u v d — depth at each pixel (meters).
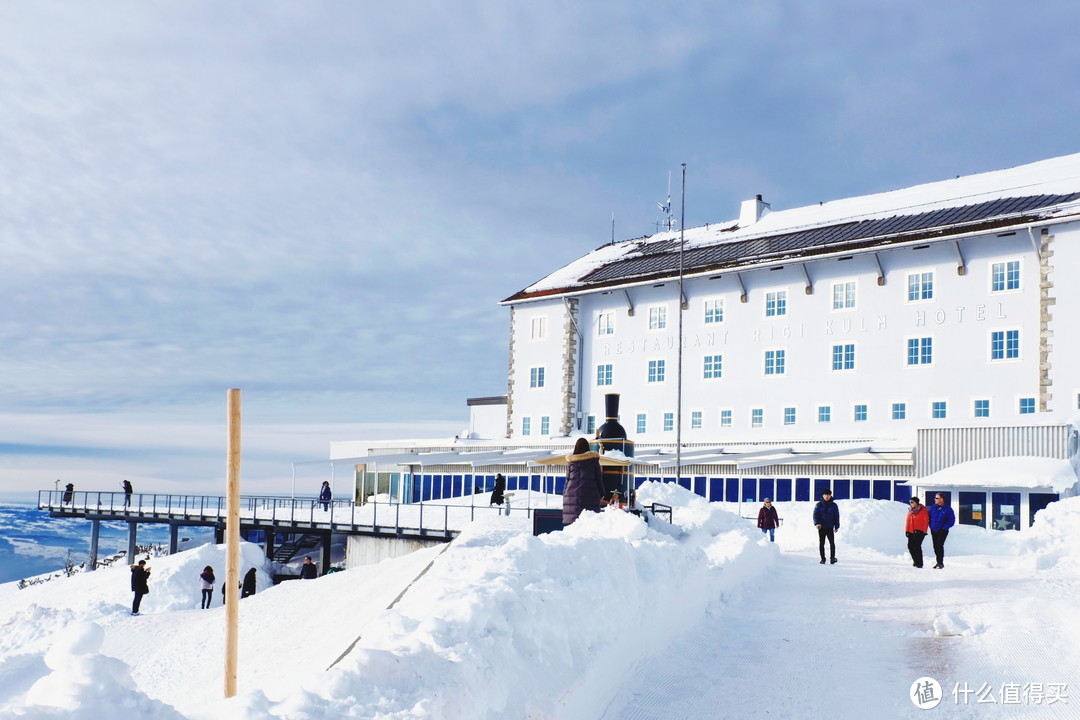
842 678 10.60
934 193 51.09
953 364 43.53
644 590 11.55
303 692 5.72
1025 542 22.64
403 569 22.92
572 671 8.30
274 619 21.77
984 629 12.75
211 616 24.53
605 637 9.59
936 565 20.50
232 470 7.52
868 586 17.38
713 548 18.47
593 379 56.44
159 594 36.19
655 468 48.28
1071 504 23.92
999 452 36.34
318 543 47.28
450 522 38.88
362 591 21.73
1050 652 11.18
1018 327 41.91
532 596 8.54
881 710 9.41
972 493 35.12
